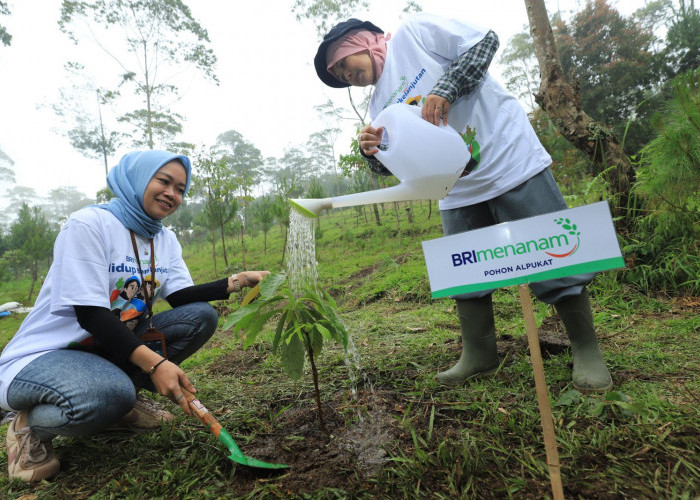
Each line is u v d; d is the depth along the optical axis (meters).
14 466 1.33
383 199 1.46
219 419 1.67
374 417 1.54
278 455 1.35
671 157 2.61
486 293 1.76
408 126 1.44
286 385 2.00
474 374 1.78
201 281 9.56
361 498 1.08
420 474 1.13
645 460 1.09
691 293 2.85
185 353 1.93
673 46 13.37
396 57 1.78
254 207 13.23
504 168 1.65
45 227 13.77
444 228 1.93
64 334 1.50
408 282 4.48
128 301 1.64
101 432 1.66
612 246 0.92
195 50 18.70
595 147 3.51
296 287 1.39
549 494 1.00
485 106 1.68
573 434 1.23
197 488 1.21
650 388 1.50
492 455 1.19
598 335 2.22
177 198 1.70
